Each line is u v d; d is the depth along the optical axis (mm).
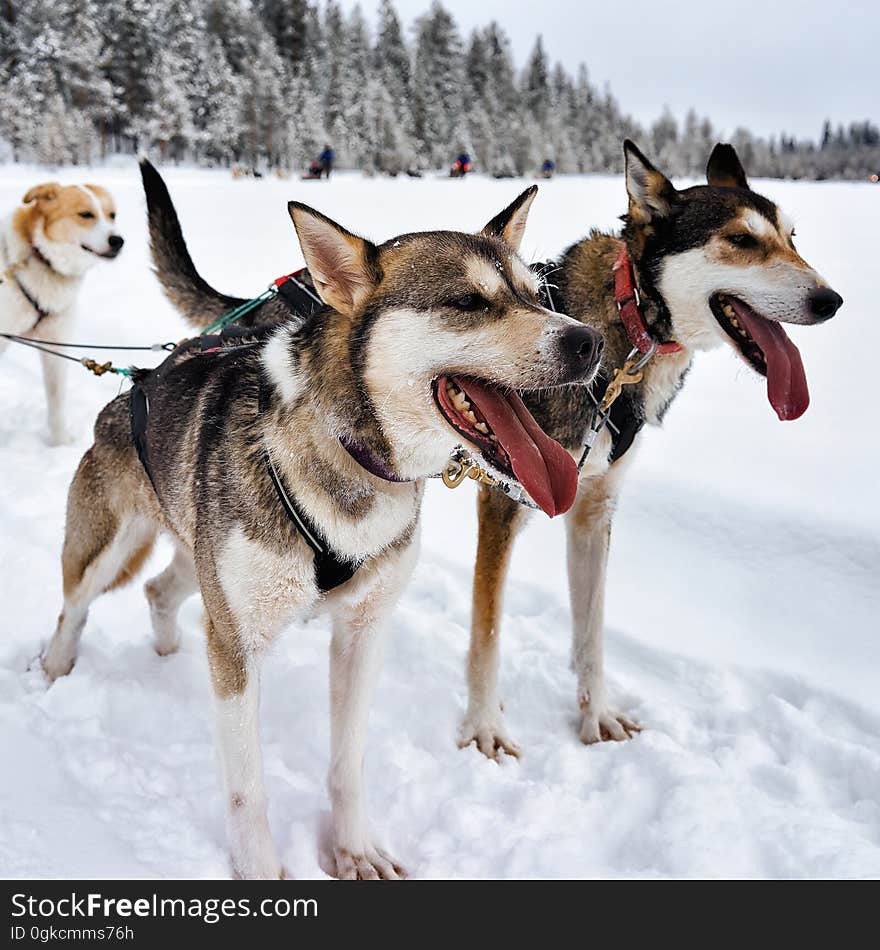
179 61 52469
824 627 3254
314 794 2467
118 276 9797
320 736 2729
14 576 3494
